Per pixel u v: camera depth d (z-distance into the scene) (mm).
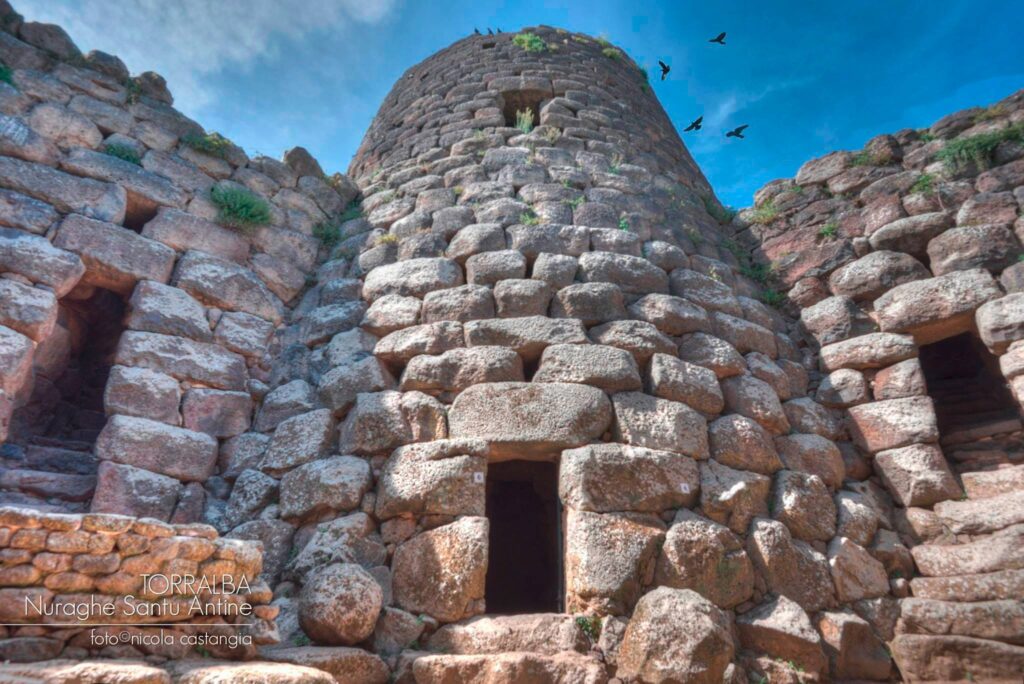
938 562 5691
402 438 5887
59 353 7324
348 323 7219
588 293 6801
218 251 7461
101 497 5516
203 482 6180
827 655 4949
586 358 6180
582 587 4941
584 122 9734
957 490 6137
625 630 4703
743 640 4918
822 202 8734
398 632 4738
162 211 7250
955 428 7348
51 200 6484
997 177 7555
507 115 10680
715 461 5934
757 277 8695
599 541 5102
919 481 6188
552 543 9055
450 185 8656
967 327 7098
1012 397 7480
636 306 6914
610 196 8383
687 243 8312
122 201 6941
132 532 3768
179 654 3670
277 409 6660
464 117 9930
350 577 4578
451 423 5906
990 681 4746
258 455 6367
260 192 8398
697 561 5137
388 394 6234
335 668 4074
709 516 5531
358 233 8578
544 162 8773
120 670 3055
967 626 5098
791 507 5734
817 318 7750
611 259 7266
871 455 6641
